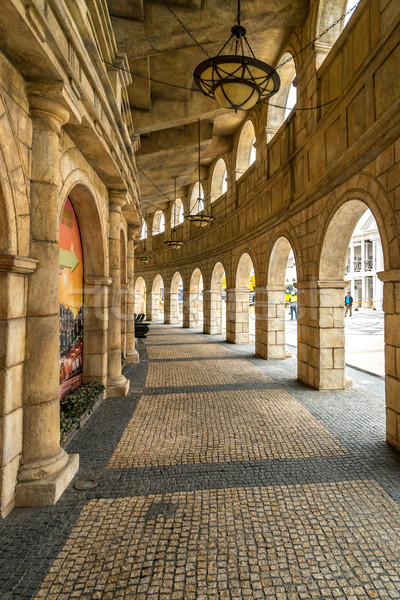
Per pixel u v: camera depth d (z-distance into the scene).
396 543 2.57
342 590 2.16
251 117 11.33
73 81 3.11
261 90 3.77
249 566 2.34
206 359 10.20
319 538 2.62
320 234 6.51
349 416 5.34
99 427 4.87
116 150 4.85
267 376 8.02
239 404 5.95
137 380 7.64
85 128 3.73
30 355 3.08
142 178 14.58
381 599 2.10
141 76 7.05
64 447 4.18
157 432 4.71
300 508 3.00
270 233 9.61
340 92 5.70
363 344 12.78
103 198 5.74
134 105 8.45
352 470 3.66
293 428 4.85
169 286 22.56
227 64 3.50
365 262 38.34
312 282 6.89
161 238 23.75
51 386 3.20
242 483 3.41
